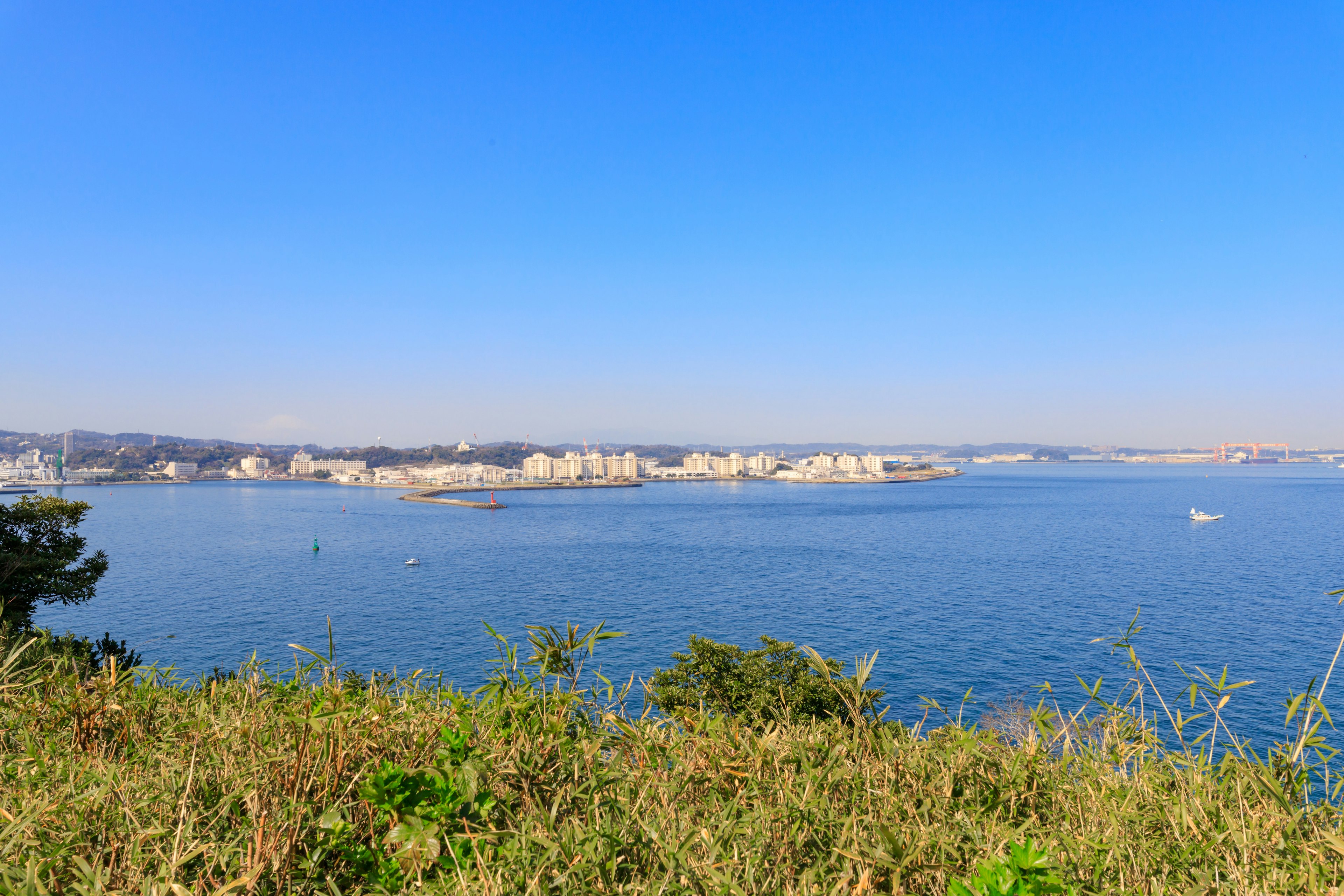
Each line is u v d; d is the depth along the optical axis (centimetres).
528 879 293
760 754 450
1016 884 290
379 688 471
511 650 479
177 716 468
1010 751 479
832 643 5716
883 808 396
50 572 2095
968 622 6488
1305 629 5959
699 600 7731
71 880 286
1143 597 7581
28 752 375
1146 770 430
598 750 421
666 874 302
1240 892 310
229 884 257
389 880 317
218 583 8838
